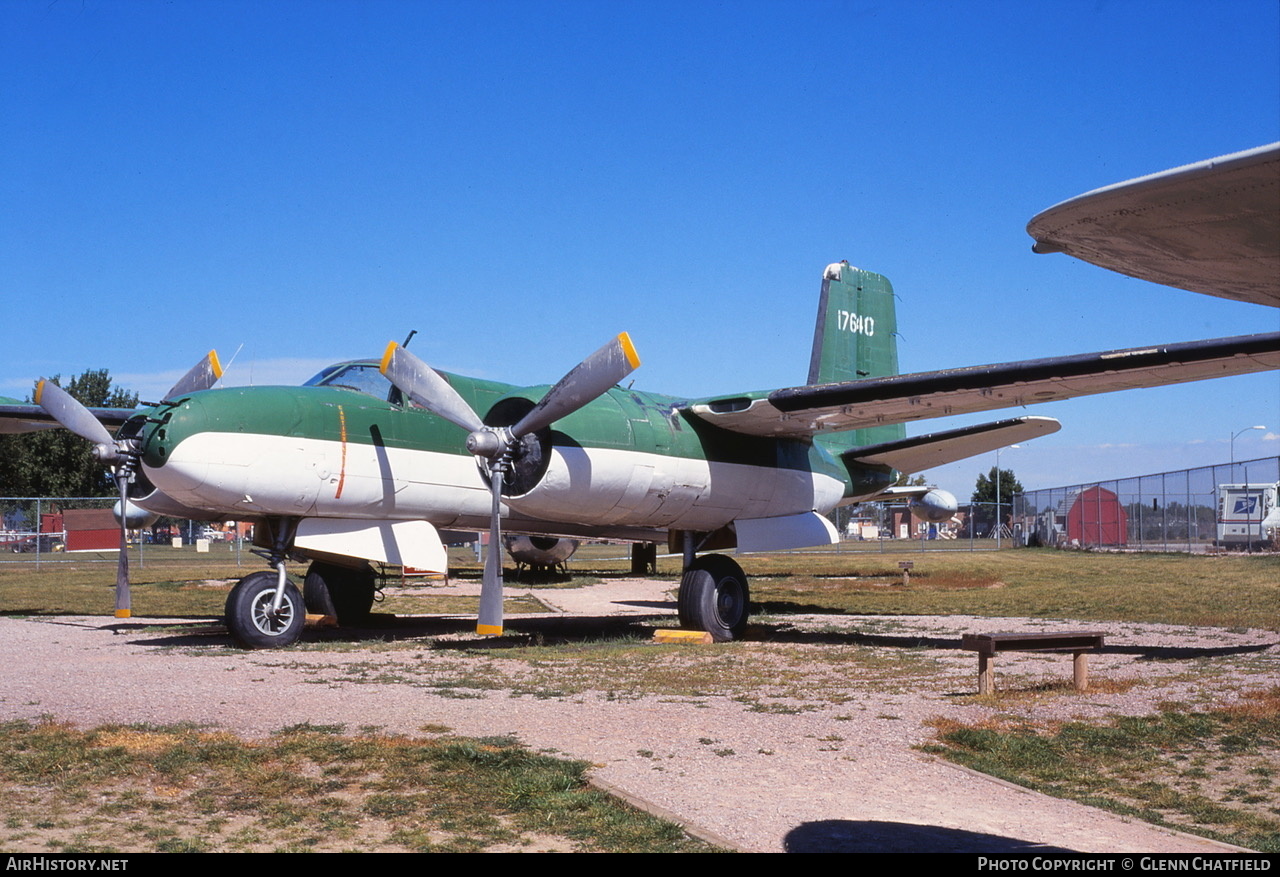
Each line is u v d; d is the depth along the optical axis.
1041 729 7.29
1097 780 6.09
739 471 14.17
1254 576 23.55
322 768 5.93
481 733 6.93
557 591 22.34
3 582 24.55
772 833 4.88
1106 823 5.17
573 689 8.97
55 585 23.48
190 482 11.09
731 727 7.27
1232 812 5.46
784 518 15.05
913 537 78.31
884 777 5.96
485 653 11.43
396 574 24.11
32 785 5.59
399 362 12.39
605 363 11.35
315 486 11.84
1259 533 37.19
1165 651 11.64
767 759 6.34
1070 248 3.54
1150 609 16.84
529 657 11.12
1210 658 10.99
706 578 13.26
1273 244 3.21
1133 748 6.81
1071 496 46.09
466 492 13.22
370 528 12.62
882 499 22.09
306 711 7.66
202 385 13.37
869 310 19.16
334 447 11.97
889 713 7.88
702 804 5.35
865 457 17.05
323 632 14.00
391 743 6.44
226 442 11.21
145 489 12.81
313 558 13.51
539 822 5.01
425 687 8.95
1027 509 51.47
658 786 5.68
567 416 12.21
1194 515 38.91
